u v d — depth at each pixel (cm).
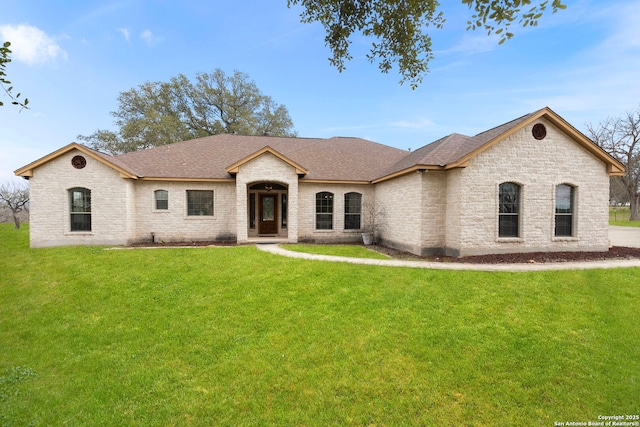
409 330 522
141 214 1488
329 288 719
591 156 1159
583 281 722
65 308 695
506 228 1127
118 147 3098
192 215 1548
